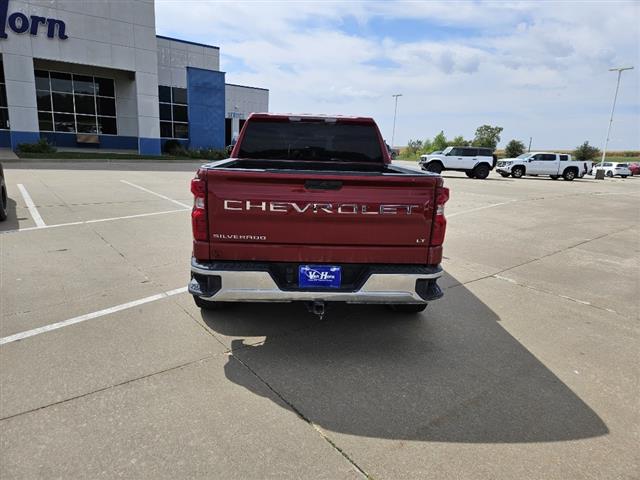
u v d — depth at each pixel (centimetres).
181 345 370
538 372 349
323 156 530
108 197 1155
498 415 291
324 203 327
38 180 1484
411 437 266
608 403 309
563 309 493
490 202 1479
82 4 2456
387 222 335
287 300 338
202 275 332
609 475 240
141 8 2662
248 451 248
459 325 436
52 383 307
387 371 342
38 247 654
